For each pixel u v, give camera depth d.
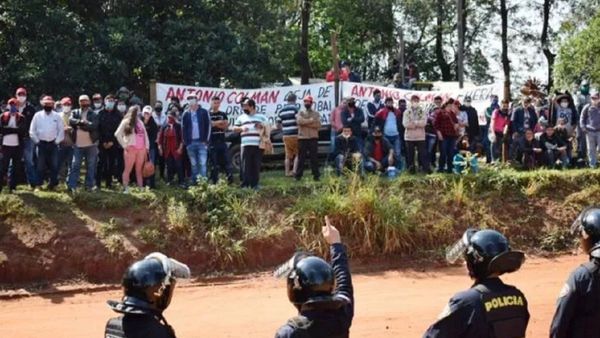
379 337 11.15
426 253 16.55
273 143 22.00
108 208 15.91
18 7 24.55
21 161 17.16
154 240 15.42
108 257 14.97
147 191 16.52
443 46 50.09
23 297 14.03
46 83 24.17
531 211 17.84
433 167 20.41
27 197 15.79
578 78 29.83
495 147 20.78
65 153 17.11
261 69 26.70
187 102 19.98
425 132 19.73
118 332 4.20
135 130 16.73
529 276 15.20
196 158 17.59
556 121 21.16
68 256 14.88
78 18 26.02
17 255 14.66
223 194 16.47
